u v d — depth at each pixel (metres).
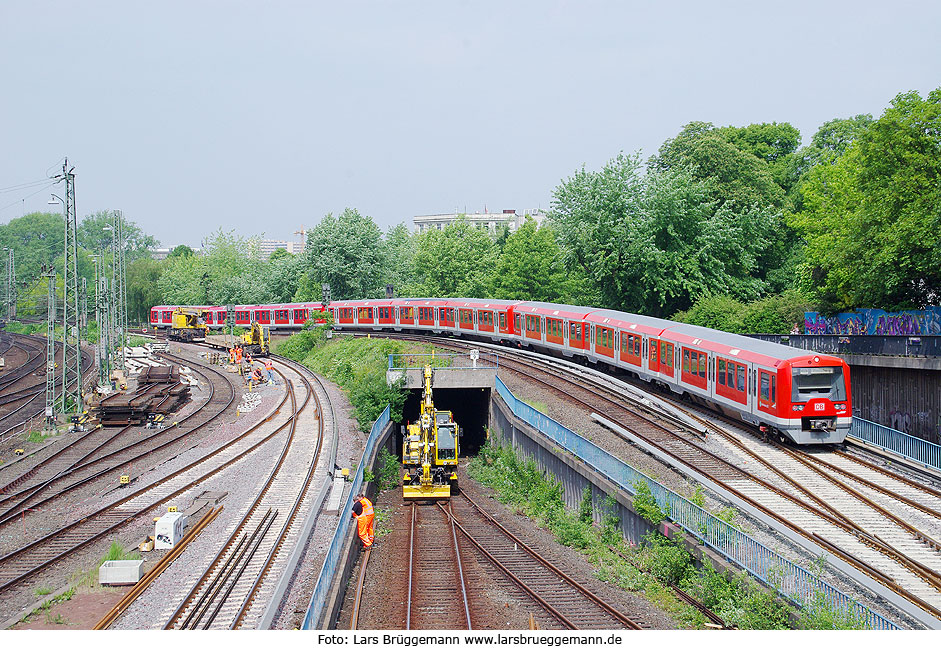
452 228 89.94
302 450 31.39
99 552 20.05
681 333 32.69
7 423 39.81
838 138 59.06
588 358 41.91
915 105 30.89
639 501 20.80
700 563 18.39
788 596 15.47
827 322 39.03
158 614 15.81
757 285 52.50
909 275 31.62
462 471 38.19
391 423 39.09
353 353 57.97
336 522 22.33
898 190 30.34
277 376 57.12
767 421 26.09
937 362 26.45
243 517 22.72
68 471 28.75
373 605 17.81
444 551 22.67
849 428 25.66
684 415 29.91
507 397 36.19
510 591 18.81
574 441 26.42
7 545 20.55
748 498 20.75
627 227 50.25
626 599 18.06
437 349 50.91
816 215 44.88
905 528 18.72
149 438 35.19
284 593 16.73
